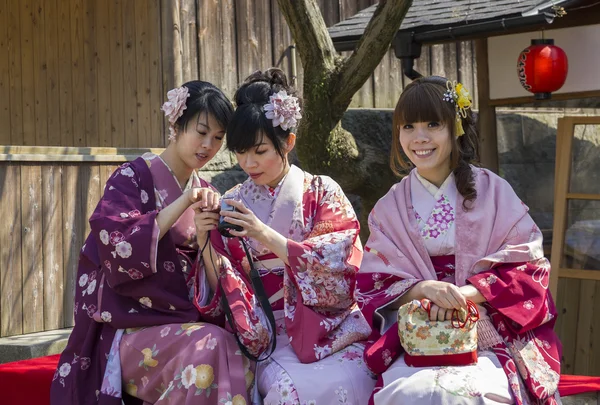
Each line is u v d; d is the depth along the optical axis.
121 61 6.85
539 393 3.12
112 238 3.28
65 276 5.59
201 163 3.60
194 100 3.54
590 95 6.07
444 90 3.33
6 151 5.28
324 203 3.54
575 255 5.82
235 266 3.45
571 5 5.88
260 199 3.54
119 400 3.28
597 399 3.60
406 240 3.35
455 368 2.99
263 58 7.33
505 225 3.27
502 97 6.53
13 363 4.08
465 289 3.14
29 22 7.41
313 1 5.82
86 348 3.41
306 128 5.94
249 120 3.38
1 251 5.27
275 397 3.08
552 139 6.34
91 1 7.06
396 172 3.57
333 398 3.09
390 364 3.18
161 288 3.37
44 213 5.48
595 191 5.77
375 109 8.02
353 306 3.51
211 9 6.97
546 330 3.27
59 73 7.28
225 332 3.25
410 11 6.81
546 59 5.86
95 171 5.74
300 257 3.30
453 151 3.35
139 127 6.73
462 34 6.20
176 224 3.55
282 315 3.49
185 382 3.12
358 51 5.64
